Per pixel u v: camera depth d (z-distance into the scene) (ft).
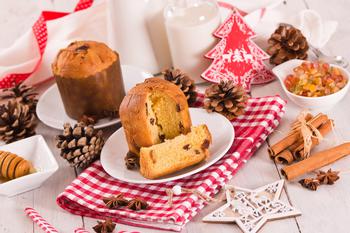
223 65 3.90
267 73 3.94
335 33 4.20
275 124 3.62
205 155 3.39
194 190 3.25
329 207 3.17
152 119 3.41
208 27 3.91
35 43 4.28
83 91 3.72
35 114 4.03
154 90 3.40
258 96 3.87
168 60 4.20
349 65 3.92
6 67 4.15
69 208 3.39
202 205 3.26
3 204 3.49
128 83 4.03
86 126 3.58
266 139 3.58
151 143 3.41
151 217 3.20
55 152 3.75
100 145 3.57
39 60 4.15
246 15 4.21
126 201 3.32
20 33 4.93
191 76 4.02
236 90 3.62
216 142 3.51
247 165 3.45
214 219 3.19
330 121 3.50
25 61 4.30
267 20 4.26
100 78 3.71
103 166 3.48
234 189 3.29
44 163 3.59
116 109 3.80
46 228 3.24
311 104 3.61
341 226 3.09
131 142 3.45
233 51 3.91
